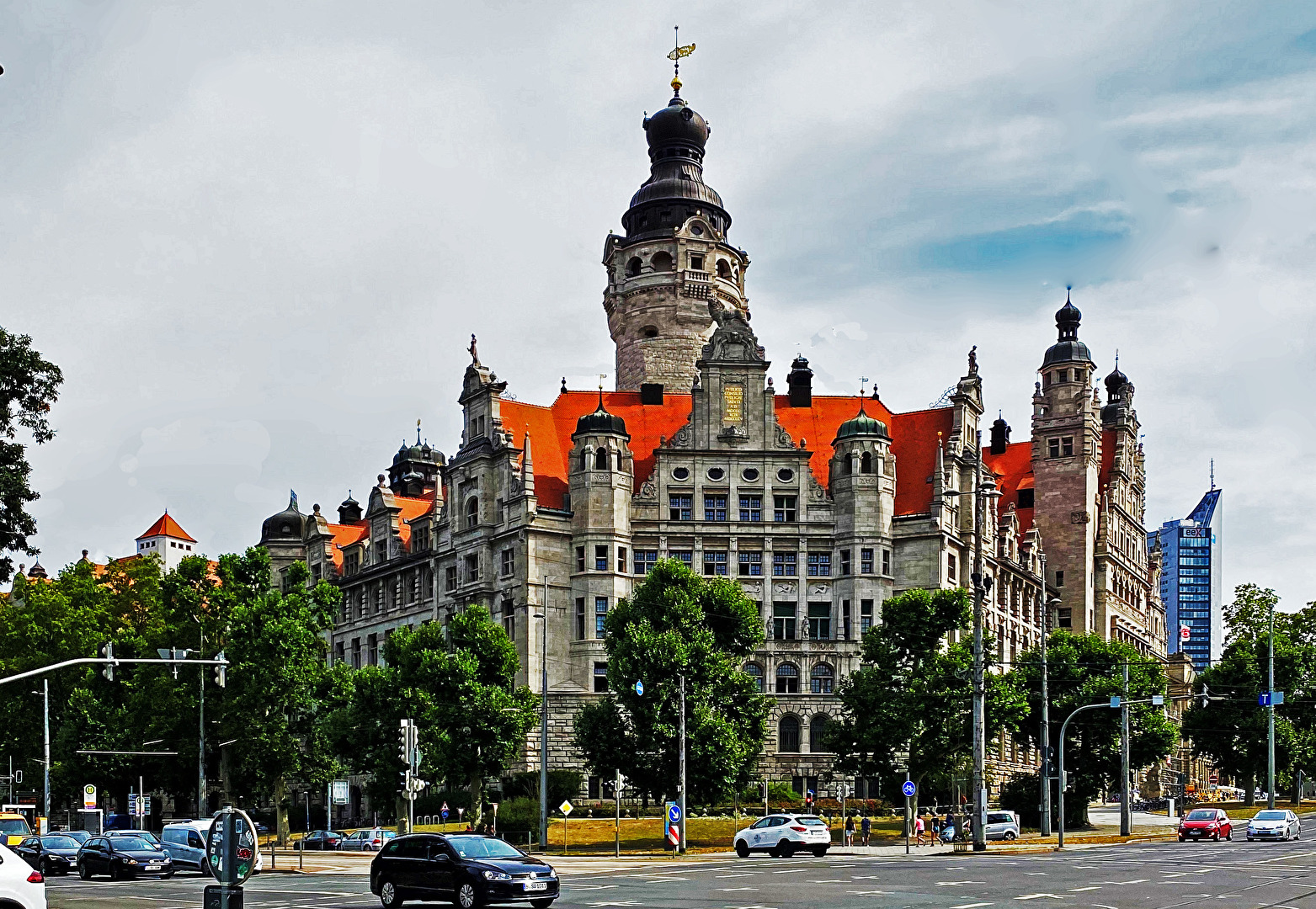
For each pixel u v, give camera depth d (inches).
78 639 4869.6
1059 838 3321.9
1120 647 4714.6
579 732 3796.8
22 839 3053.6
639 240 6008.9
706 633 3784.5
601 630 4800.7
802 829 3056.1
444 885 1785.2
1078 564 6240.2
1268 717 4921.3
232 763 4126.5
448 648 4013.3
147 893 2206.0
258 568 4242.1
